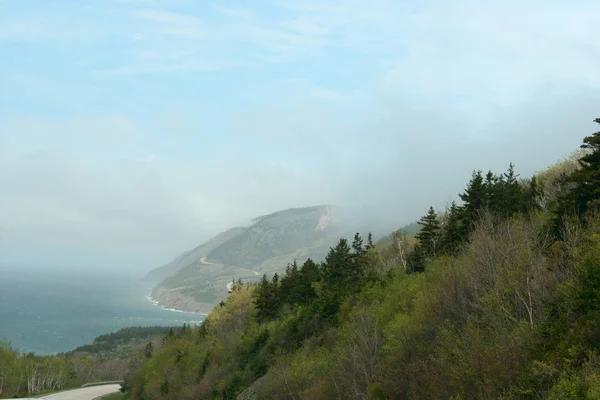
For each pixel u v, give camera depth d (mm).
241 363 53062
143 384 78750
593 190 23766
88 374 132875
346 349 27219
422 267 43125
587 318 15320
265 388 37062
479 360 16281
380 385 22672
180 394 57750
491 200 39250
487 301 19516
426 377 19016
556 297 17891
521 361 15781
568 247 19422
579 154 42344
